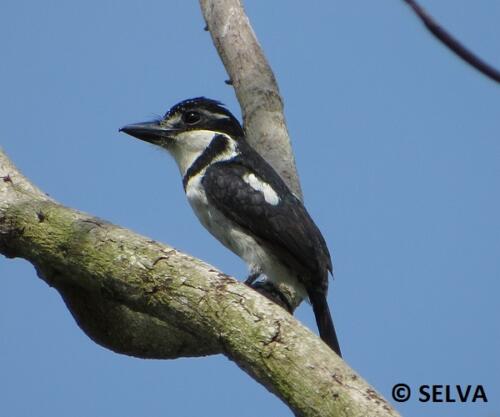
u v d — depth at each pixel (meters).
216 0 11.30
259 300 6.28
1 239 7.62
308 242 10.16
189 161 11.00
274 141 10.94
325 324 10.09
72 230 7.25
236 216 10.39
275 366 5.95
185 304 6.52
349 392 5.67
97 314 8.41
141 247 6.91
